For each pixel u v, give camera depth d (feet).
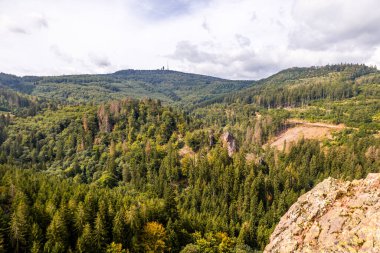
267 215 400.26
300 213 103.14
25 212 282.15
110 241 296.71
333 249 77.51
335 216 87.40
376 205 79.71
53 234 265.34
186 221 348.59
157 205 351.87
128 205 339.98
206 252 295.07
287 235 98.84
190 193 453.99
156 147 570.46
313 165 538.06
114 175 516.73
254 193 436.76
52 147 653.30
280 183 472.44
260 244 341.62
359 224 78.33
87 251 271.08
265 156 595.47
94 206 321.93
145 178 502.38
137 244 293.23
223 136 613.52
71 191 360.07
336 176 491.31
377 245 69.31
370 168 499.10
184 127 652.07
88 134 646.33
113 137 642.63
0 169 407.44
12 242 259.39
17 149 635.25
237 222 396.57
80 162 579.48
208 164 499.10
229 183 464.24
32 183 367.04
